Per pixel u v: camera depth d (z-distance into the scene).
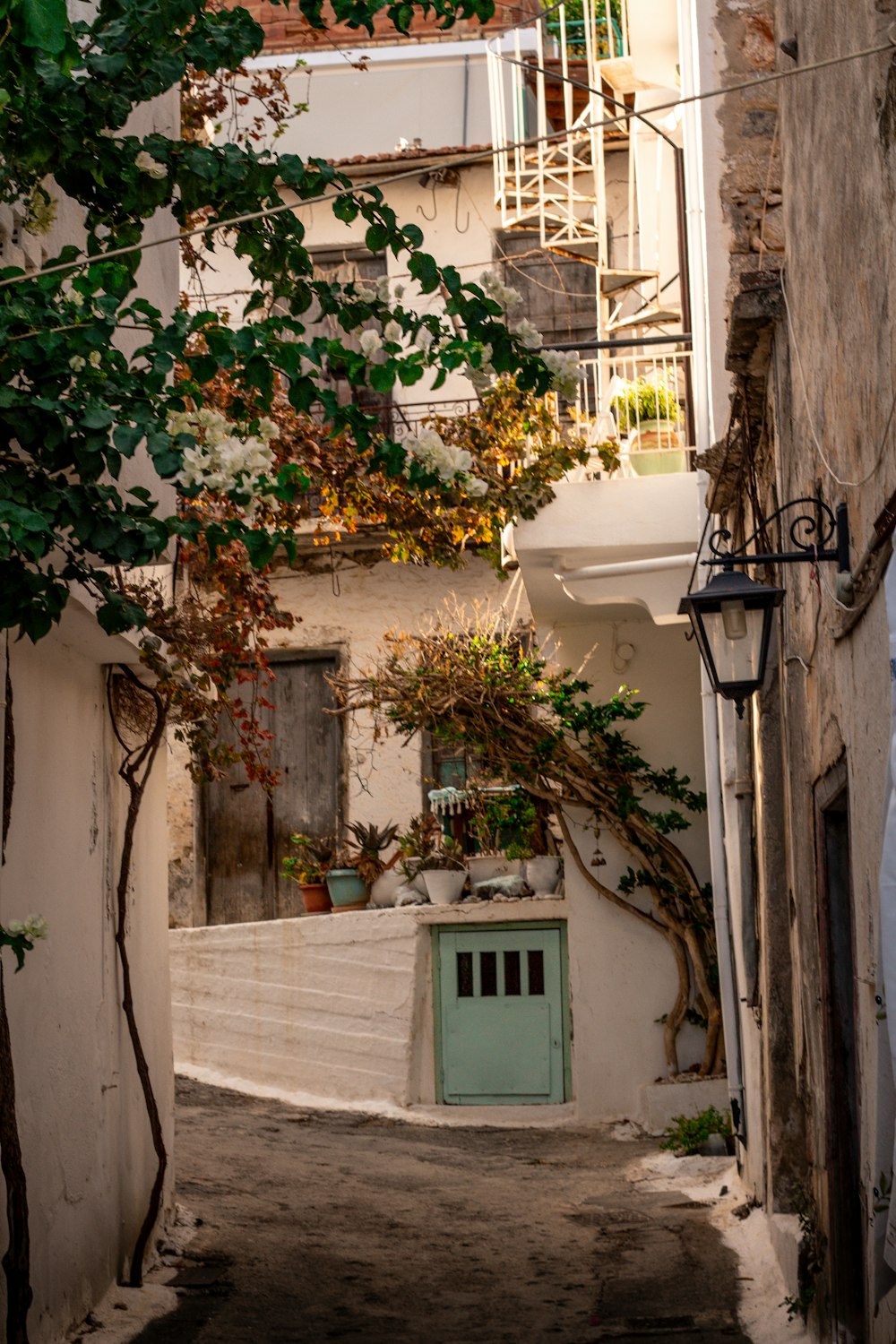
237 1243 8.51
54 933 6.96
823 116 5.45
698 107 10.27
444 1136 12.52
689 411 11.38
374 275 16.73
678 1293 7.32
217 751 9.60
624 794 13.19
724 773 10.16
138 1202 8.10
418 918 14.09
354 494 10.53
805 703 6.60
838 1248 5.80
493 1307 7.22
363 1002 14.20
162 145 4.66
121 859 7.93
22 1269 5.66
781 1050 7.96
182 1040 14.92
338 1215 9.19
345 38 17.83
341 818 16.03
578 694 13.66
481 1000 14.04
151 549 4.32
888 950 3.73
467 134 17.48
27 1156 6.34
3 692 6.24
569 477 12.32
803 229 6.14
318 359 4.72
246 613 10.02
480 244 16.72
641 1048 13.21
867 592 4.61
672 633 13.66
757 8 9.38
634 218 15.71
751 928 8.94
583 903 13.47
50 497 4.25
